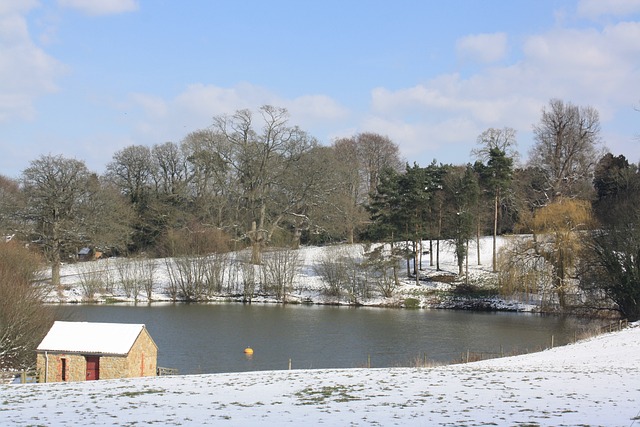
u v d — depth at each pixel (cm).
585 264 6316
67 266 9725
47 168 8531
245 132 9681
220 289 8981
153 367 4228
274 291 8800
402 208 8506
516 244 7625
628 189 7694
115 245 9081
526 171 9894
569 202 7262
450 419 1739
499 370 3161
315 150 9756
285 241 10175
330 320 6944
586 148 8875
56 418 1872
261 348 5388
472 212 8869
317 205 9750
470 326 6481
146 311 7581
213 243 9406
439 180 9312
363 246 9288
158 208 10538
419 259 9544
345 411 1914
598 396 2117
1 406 2141
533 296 7762
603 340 4453
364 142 13012
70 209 8694
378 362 4791
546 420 1686
